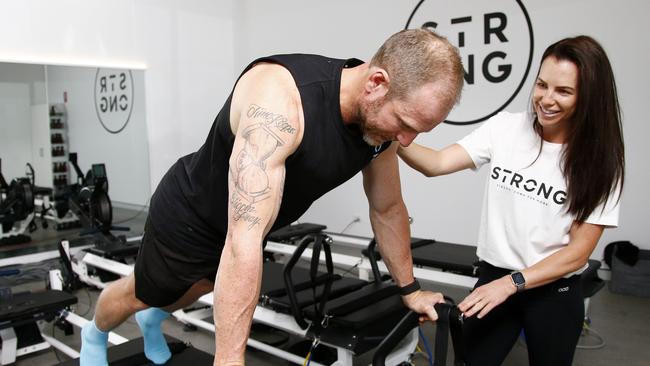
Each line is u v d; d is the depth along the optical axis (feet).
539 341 4.94
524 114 5.13
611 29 12.81
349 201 17.81
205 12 19.88
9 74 15.64
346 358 7.13
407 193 16.52
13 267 14.48
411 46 3.16
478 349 5.22
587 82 4.20
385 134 3.52
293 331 7.72
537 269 4.52
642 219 12.80
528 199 4.81
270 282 8.55
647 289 12.01
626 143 12.88
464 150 5.41
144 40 18.25
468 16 14.93
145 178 18.86
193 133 19.95
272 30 19.61
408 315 4.49
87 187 14.57
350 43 17.60
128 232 18.08
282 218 4.34
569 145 4.46
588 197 4.43
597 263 9.45
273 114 3.28
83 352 5.74
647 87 12.48
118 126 18.11
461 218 15.48
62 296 9.08
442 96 3.14
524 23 14.01
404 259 4.88
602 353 9.11
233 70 20.99
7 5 15.19
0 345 8.85
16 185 15.23
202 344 9.67
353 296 7.76
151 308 5.80
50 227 16.79
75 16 16.56
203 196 4.37
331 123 3.57
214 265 4.89
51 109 16.67
